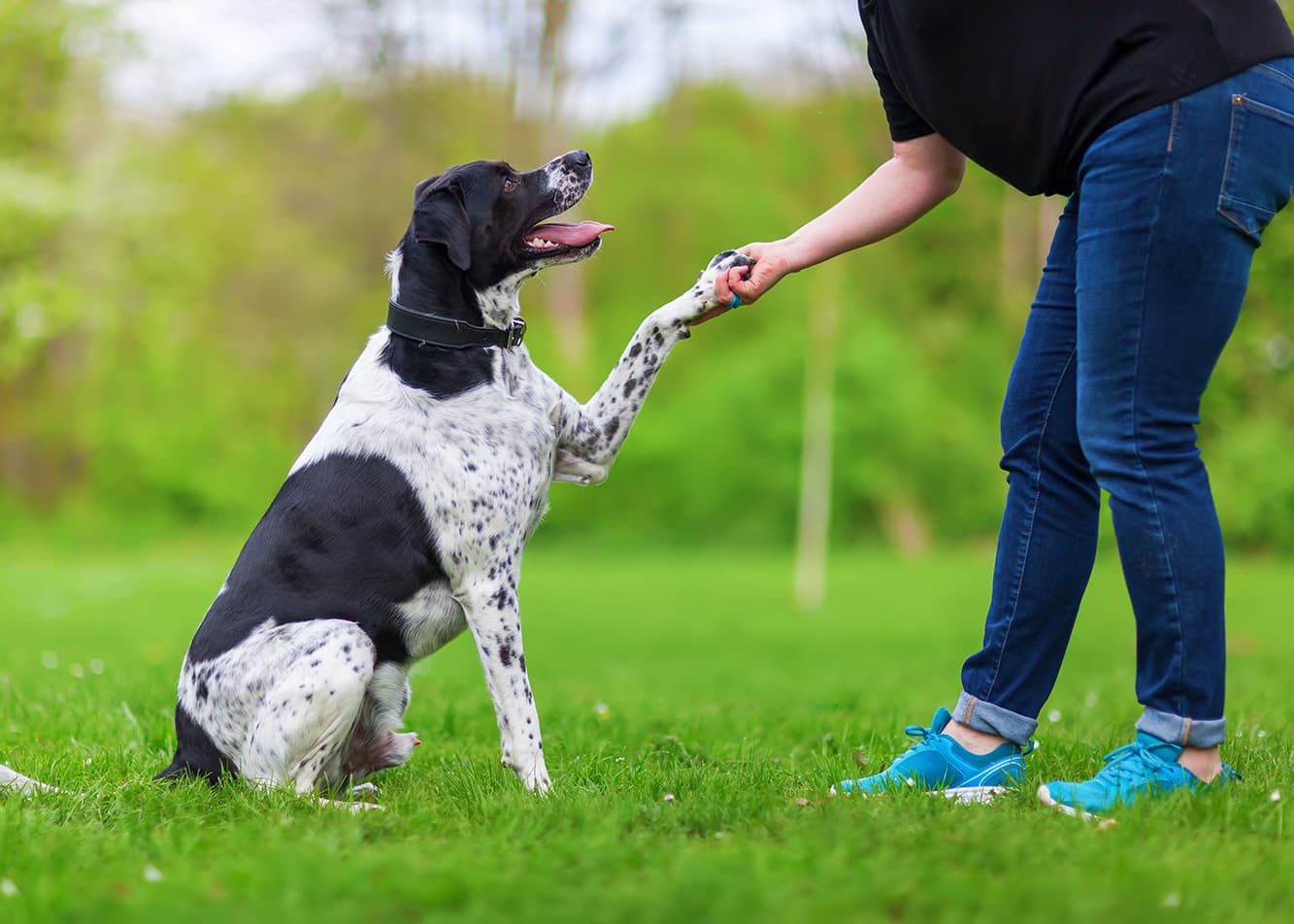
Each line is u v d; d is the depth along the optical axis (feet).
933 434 80.48
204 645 10.84
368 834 8.89
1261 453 74.08
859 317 75.72
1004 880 7.17
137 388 88.63
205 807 9.96
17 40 56.44
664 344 11.85
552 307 80.94
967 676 10.39
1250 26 8.63
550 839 8.36
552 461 11.68
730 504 84.23
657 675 27.91
